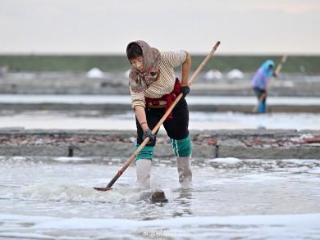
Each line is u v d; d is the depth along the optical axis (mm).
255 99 72125
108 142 30016
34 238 16078
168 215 18500
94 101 67062
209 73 121062
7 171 25641
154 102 22062
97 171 25734
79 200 20422
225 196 21078
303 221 17453
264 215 18219
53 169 26141
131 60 21344
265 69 55906
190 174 23531
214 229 16828
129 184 22922
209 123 46594
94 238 16062
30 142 30578
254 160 28562
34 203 20031
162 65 21766
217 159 28531
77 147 29578
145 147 22047
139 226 17141
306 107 57938
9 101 66500
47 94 80375
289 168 26484
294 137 31859
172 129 22859
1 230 16797
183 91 22344
